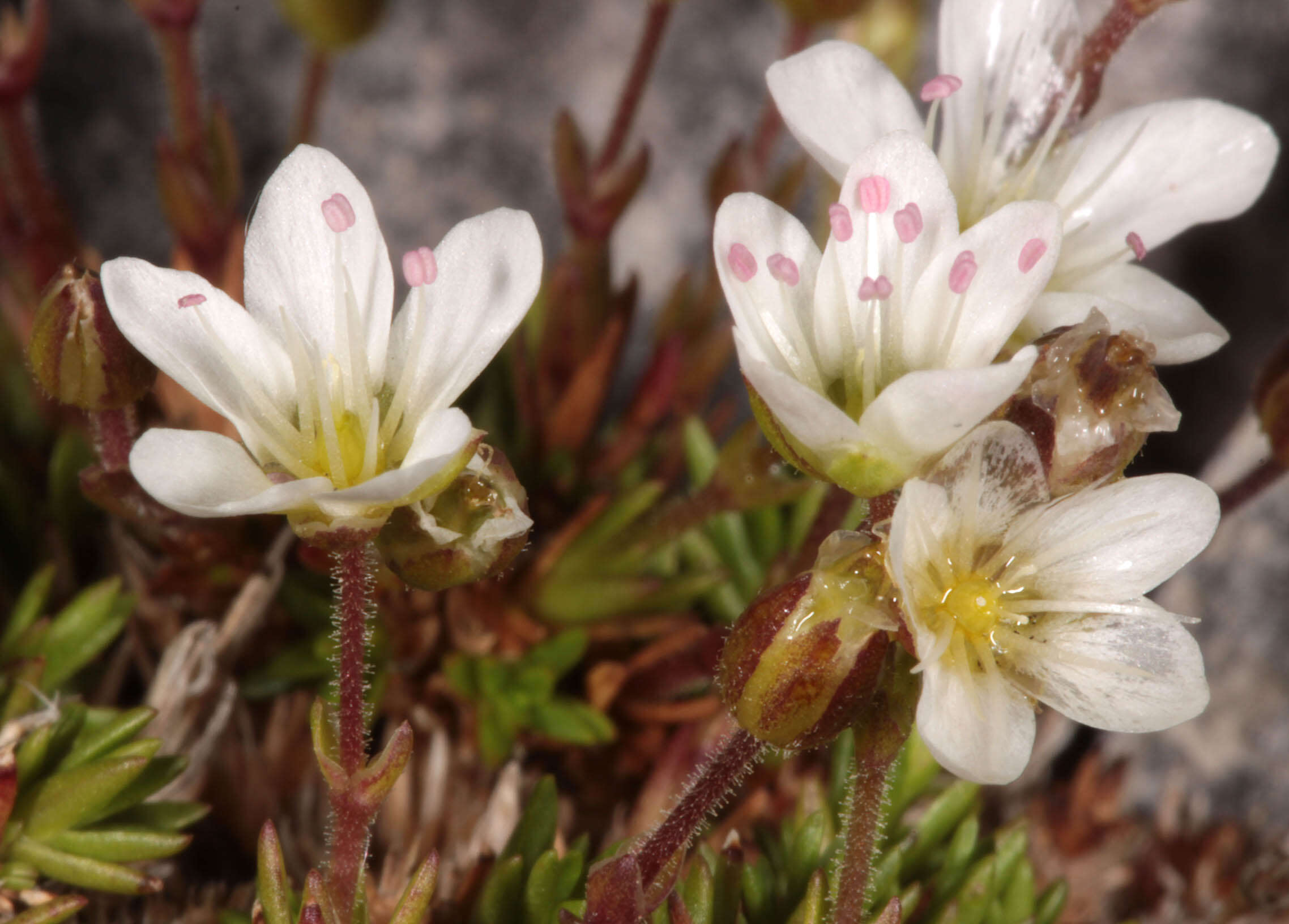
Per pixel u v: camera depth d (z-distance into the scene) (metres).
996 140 0.09
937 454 0.07
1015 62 0.09
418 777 0.09
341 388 0.08
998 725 0.07
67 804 0.08
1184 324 0.08
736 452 0.09
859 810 0.08
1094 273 0.08
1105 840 0.09
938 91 0.08
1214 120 0.09
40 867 0.08
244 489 0.07
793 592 0.07
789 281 0.07
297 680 0.09
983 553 0.08
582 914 0.08
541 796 0.08
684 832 0.08
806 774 0.09
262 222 0.08
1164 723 0.07
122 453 0.08
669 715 0.09
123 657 0.09
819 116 0.08
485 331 0.07
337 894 0.08
